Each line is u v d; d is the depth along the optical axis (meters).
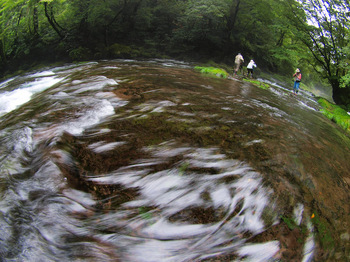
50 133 3.49
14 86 9.14
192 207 2.50
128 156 3.12
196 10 21.25
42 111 4.36
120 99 5.06
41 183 2.58
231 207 2.56
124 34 24.53
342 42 15.92
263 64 27.16
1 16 19.61
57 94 5.34
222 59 24.38
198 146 3.49
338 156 4.47
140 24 24.38
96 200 2.46
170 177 2.82
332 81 17.50
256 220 2.48
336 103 17.64
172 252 2.09
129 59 21.00
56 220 2.20
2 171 2.69
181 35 24.06
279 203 2.73
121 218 2.30
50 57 21.89
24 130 3.59
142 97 5.33
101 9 20.52
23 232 2.06
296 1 16.16
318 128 6.21
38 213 2.24
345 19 15.03
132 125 3.92
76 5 21.47
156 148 3.33
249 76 15.07
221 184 2.81
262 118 5.35
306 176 3.36
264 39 26.30
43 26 22.58
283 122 5.55
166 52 24.36
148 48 24.08
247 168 3.15
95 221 2.24
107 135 3.57
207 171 2.98
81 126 3.78
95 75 7.80
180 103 5.19
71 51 21.11
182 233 2.24
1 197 2.35
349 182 3.64
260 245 2.25
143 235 2.18
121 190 2.61
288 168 3.41
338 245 2.52
